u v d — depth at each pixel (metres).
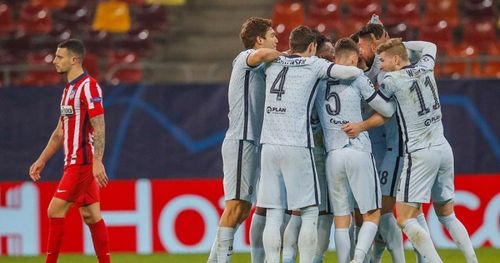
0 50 68.69
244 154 31.94
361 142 31.50
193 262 42.72
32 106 48.09
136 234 46.66
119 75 63.31
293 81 30.80
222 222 32.19
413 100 31.75
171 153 47.91
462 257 43.03
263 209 33.41
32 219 47.19
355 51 31.70
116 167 48.00
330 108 31.50
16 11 75.06
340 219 31.55
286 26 69.75
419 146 31.91
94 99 33.56
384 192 33.25
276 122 30.86
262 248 33.69
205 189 46.62
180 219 46.62
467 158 47.12
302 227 30.97
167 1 74.00
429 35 66.62
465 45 66.38
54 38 69.38
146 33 69.19
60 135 35.59
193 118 47.84
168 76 64.75
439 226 45.84
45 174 48.06
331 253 45.09
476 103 46.97
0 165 48.28
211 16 72.62
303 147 30.69
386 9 71.69
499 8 71.56
